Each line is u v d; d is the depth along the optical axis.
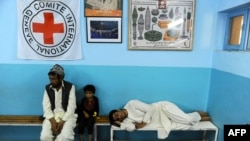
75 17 2.25
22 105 2.44
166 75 2.41
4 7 2.23
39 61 2.34
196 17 2.30
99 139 2.51
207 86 2.45
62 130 2.06
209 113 2.41
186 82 2.43
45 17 2.24
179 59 2.38
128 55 2.36
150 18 2.27
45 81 2.39
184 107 2.49
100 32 2.29
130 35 2.30
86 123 2.22
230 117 1.96
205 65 2.40
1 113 2.44
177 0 2.24
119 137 2.52
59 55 2.33
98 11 2.25
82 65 2.37
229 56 2.00
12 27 2.27
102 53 2.35
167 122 2.20
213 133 2.29
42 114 2.46
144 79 2.42
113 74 2.40
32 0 2.21
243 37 1.97
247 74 1.71
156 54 2.36
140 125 2.17
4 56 2.32
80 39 2.31
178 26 2.29
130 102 2.30
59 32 2.27
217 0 2.27
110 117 2.21
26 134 2.50
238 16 2.10
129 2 2.24
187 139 2.53
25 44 2.29
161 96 2.46
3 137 2.49
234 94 1.90
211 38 2.35
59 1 2.21
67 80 2.39
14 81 2.38
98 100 2.38
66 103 2.18
